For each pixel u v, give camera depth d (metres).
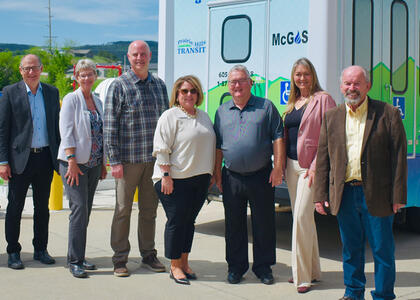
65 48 61.53
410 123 6.44
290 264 5.52
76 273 4.97
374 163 3.90
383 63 6.05
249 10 6.11
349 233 4.13
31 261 5.48
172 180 4.73
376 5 5.93
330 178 4.09
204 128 4.75
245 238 4.94
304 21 5.67
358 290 4.20
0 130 5.09
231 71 4.71
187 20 6.68
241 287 4.76
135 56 4.90
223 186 4.88
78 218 4.98
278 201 5.90
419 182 6.52
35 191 5.38
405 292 4.62
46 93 5.28
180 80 4.73
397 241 6.64
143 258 5.28
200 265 5.46
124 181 4.99
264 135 4.67
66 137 4.89
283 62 5.85
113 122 4.86
